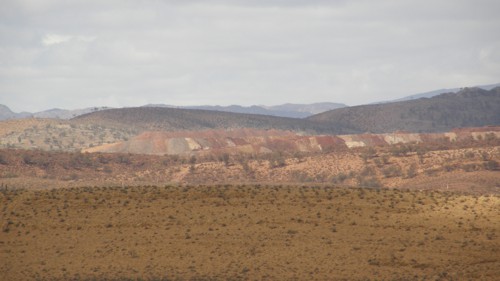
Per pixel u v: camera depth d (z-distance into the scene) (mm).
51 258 107188
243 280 95750
